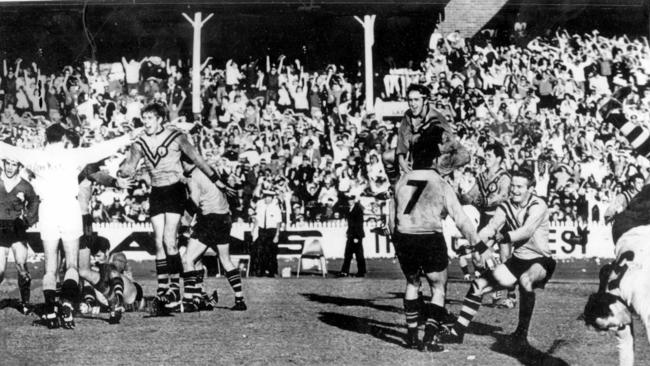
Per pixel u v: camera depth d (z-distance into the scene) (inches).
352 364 264.4
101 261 395.2
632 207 240.4
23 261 398.9
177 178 382.6
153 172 381.1
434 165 337.1
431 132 312.7
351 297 443.8
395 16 1083.9
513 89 1040.8
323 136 972.6
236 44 1103.6
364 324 342.3
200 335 315.3
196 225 390.0
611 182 918.4
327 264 783.7
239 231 764.0
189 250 387.9
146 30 1073.5
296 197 857.5
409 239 286.0
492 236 310.7
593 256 837.2
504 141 976.9
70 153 345.1
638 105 1051.9
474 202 436.1
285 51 1110.4
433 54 1069.1
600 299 229.6
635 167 922.7
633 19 1109.1
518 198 311.1
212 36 1093.8
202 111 1031.6
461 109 1018.7
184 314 375.2
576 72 1060.5
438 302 288.0
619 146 959.0
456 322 302.0
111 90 1048.2
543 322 349.1
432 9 1059.9
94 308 379.9
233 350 285.9
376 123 960.3
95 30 1058.7
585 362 269.7
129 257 802.8
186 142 382.0
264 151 930.7
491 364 267.0
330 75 1044.5
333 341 303.4
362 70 1090.1
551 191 898.1
